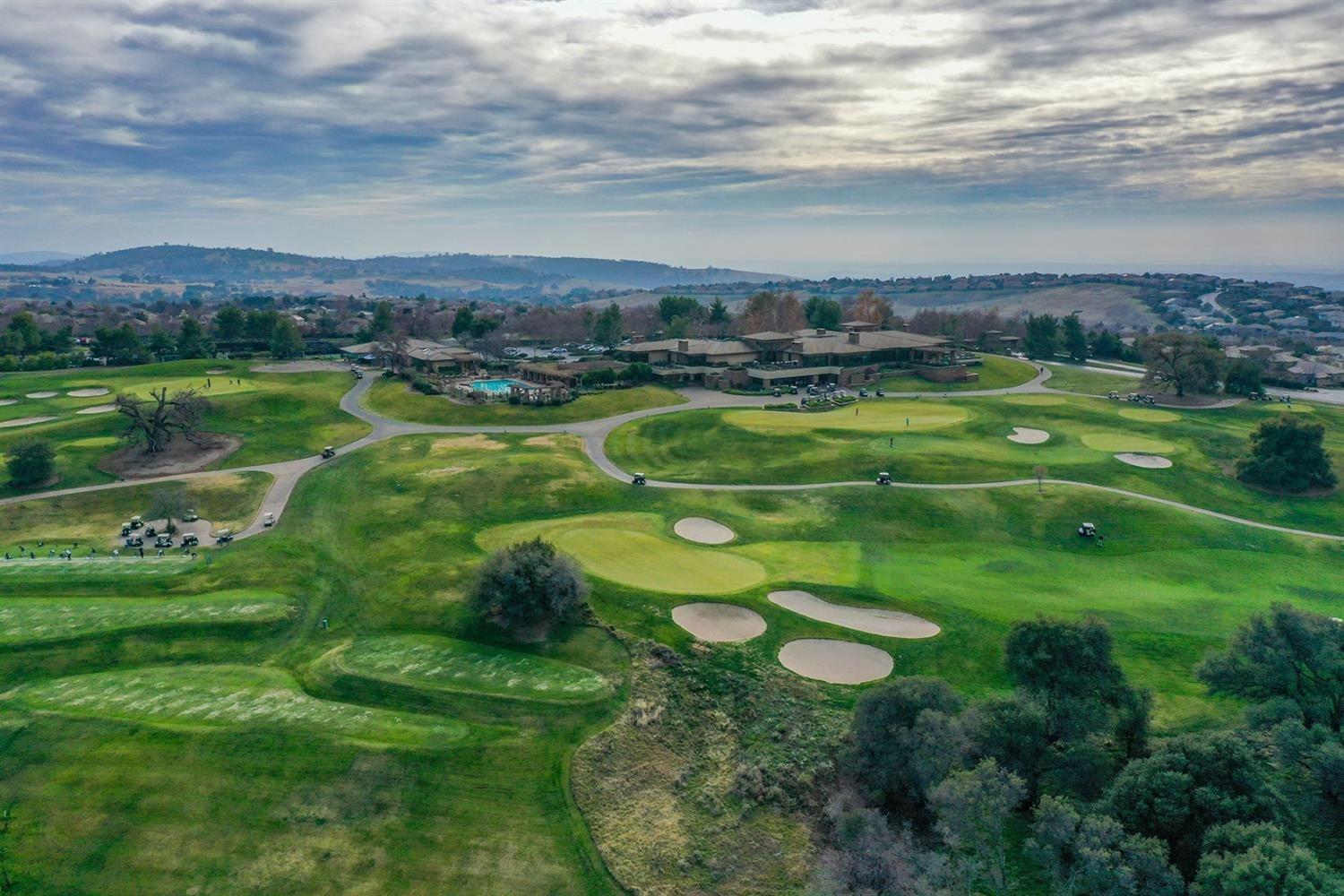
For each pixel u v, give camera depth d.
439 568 68.69
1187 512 87.31
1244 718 44.53
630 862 39.09
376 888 36.78
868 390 152.62
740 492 93.06
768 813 43.34
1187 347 146.00
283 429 117.50
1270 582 71.56
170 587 65.38
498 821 40.66
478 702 49.22
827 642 57.41
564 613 58.12
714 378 152.88
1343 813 39.88
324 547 75.31
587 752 45.53
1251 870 29.91
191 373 149.00
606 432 120.12
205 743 44.50
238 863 37.69
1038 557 76.50
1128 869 31.77
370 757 43.91
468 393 138.62
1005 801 35.44
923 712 41.84
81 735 44.97
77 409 120.94
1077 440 114.38
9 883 36.19
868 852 38.19
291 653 56.28
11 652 53.69
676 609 61.19
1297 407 138.88
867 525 83.69
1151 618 61.41
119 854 37.88
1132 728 44.31
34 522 83.25
